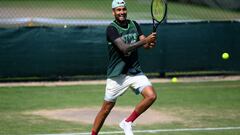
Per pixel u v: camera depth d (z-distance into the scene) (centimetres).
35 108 2158
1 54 2719
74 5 6172
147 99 1474
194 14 5231
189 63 2888
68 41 2778
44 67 2770
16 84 2748
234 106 2223
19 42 2730
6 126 1830
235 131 1769
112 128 1808
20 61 2741
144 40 1436
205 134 1723
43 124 1866
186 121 1928
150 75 2930
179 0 5762
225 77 2983
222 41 2909
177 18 4797
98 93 2520
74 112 2077
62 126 1838
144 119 1962
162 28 2845
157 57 2856
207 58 2902
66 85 2734
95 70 2817
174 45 2867
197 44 2883
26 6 5956
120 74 1496
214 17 5053
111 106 1540
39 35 2747
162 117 1997
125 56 1490
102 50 2809
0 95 2455
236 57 2938
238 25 2919
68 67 2792
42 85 2728
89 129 1792
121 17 1488
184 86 2736
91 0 6612
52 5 6178
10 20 3847
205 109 2158
